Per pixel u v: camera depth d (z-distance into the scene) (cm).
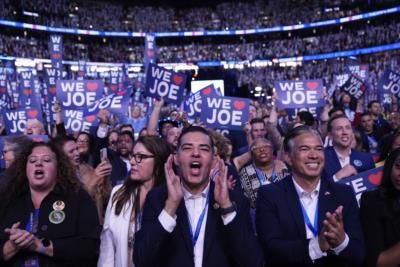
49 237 598
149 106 2552
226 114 1518
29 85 2338
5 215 621
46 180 624
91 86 1677
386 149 1008
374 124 1786
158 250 548
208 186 604
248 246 559
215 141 894
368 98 4050
